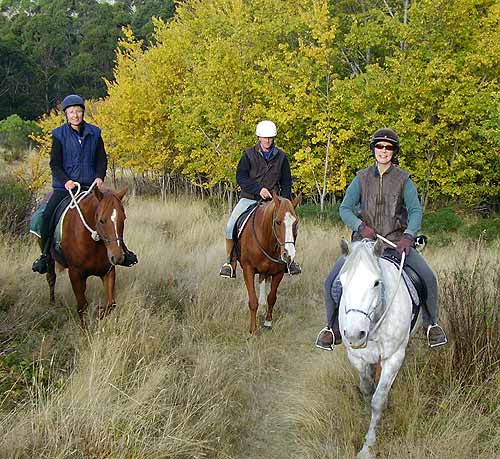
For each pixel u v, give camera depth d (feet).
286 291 27.35
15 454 11.36
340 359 17.60
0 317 18.72
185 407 14.38
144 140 57.57
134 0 264.72
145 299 22.24
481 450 12.82
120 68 63.87
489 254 31.94
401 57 48.26
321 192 52.75
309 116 49.06
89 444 11.94
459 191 49.19
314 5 48.21
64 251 19.22
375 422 13.33
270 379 18.30
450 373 15.58
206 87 50.11
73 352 17.35
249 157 23.13
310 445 14.07
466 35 47.96
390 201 14.37
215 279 26.35
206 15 59.31
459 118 46.34
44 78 196.65
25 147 100.12
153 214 46.16
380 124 47.42
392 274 13.52
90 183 20.72
